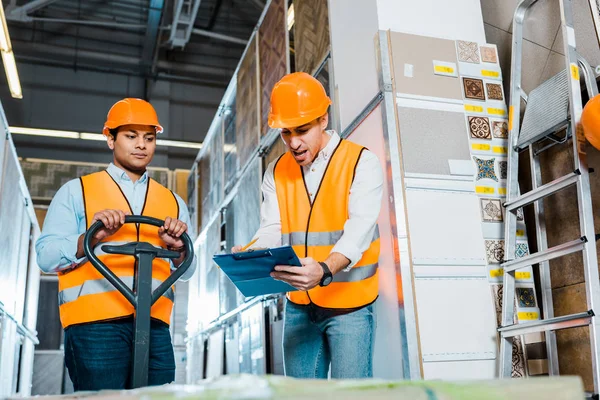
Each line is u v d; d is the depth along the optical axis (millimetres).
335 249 1797
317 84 2049
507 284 2469
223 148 6168
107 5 11125
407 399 427
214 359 6098
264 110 4613
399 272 2455
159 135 11078
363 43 2980
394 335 2471
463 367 2412
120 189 2006
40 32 10844
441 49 2854
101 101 11000
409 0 2943
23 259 5543
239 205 5281
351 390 419
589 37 2557
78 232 1950
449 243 2559
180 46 11312
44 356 8195
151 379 1896
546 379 491
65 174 9516
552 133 2576
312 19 3723
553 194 2627
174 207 2137
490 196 2705
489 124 2814
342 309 1948
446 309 2461
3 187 3943
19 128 10312
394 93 2703
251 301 4613
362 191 1941
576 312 2453
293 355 2062
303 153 2016
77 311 1816
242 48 11891
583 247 2111
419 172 2611
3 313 4082
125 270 1873
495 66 2932
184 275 2139
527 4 2850
